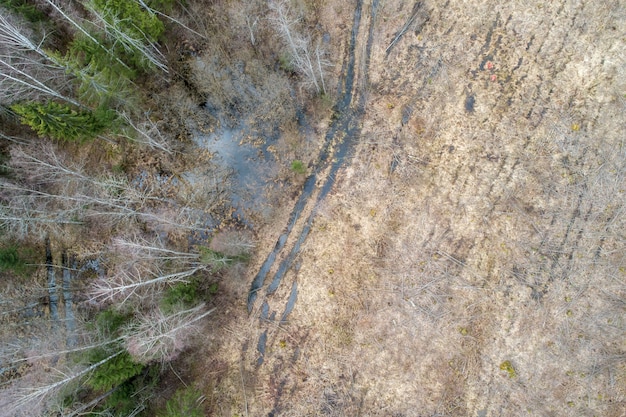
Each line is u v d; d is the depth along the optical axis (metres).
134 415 17.28
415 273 17.89
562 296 16.86
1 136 18.41
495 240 17.39
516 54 17.50
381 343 18.00
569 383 16.64
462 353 17.36
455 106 17.94
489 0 17.69
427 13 18.23
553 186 17.08
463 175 17.75
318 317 18.59
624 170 16.59
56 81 17.30
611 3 16.69
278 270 19.11
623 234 16.56
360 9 18.80
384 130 18.56
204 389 18.88
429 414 17.42
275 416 18.50
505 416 16.94
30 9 17.02
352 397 18.09
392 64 18.61
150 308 18.09
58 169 18.50
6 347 18.84
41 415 17.22
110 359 16.05
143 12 16.77
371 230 18.38
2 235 18.64
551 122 17.16
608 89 16.77
